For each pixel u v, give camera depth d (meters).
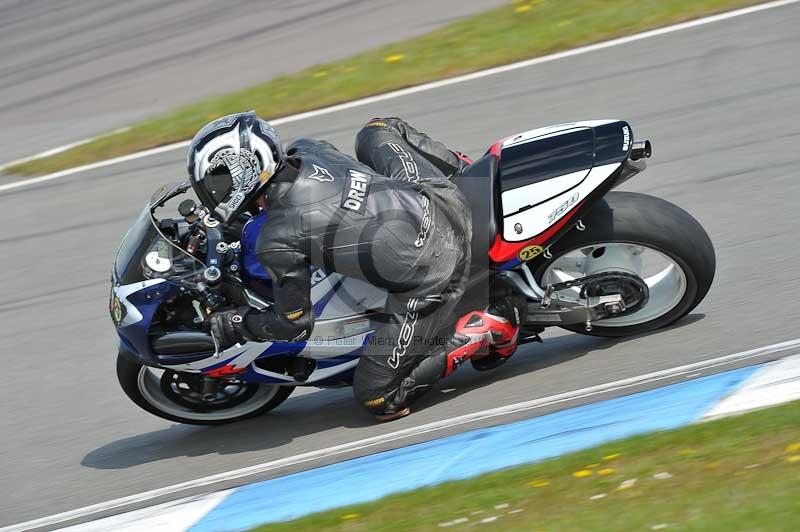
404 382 17.38
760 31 31.59
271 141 15.85
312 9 43.69
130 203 28.41
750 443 13.74
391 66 34.34
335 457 16.83
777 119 26.38
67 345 22.30
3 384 21.19
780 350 16.92
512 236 17.05
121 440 18.84
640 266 17.86
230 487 16.42
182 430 19.05
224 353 17.20
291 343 17.30
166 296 16.91
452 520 13.39
